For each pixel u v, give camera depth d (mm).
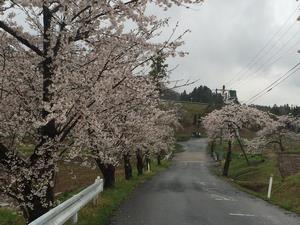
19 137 9555
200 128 126688
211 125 48344
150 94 10758
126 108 10711
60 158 9359
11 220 15266
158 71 10789
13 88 9148
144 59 9945
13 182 8695
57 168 9281
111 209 13945
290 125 59062
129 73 9742
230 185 30109
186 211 14297
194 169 55438
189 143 105625
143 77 10602
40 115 9188
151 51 9797
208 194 21578
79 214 11883
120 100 10125
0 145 8750
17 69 9141
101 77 9383
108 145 10734
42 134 8922
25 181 8836
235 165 55125
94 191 13633
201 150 92375
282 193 21766
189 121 131000
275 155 50469
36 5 8406
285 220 13508
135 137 19328
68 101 8531
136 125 15391
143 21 9352
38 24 9109
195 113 139250
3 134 9320
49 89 8547
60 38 8828
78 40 9242
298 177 23922
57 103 8336
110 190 19438
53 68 8914
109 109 10102
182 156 80812
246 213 14664
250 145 55438
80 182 28391
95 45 9383
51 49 8812
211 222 12180
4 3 8352
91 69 9328
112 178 20922
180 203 16594
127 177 28875
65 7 8633
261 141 55969
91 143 10461
